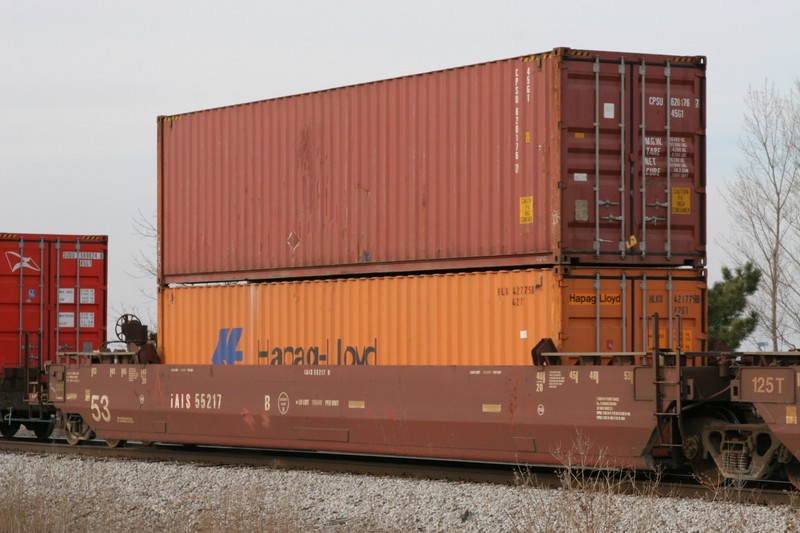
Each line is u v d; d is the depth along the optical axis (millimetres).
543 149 16922
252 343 20750
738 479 14625
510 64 17391
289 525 13664
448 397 17359
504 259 17359
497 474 16875
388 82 19047
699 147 17688
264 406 19797
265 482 16859
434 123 18359
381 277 18922
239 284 21078
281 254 20531
